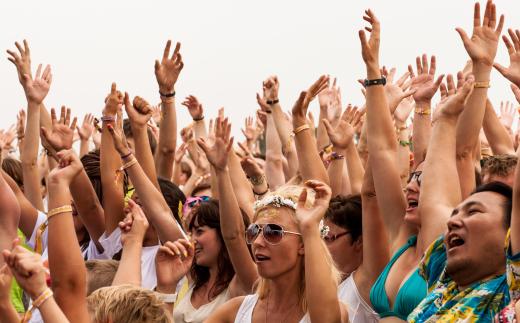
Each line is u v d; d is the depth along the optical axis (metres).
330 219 9.33
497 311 6.34
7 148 14.91
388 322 7.89
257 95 12.73
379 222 8.84
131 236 8.09
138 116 10.52
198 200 11.25
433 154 7.97
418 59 9.88
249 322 7.65
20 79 12.26
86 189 10.23
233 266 9.41
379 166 8.64
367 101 8.80
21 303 12.21
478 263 6.53
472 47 8.56
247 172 12.24
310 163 9.68
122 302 6.49
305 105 9.75
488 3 8.69
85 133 14.81
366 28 8.94
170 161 11.99
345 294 8.92
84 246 11.24
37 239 10.08
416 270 7.76
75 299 7.05
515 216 6.21
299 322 7.45
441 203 7.79
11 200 8.37
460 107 7.96
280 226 7.52
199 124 13.55
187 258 7.85
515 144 11.68
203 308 9.65
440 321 6.50
